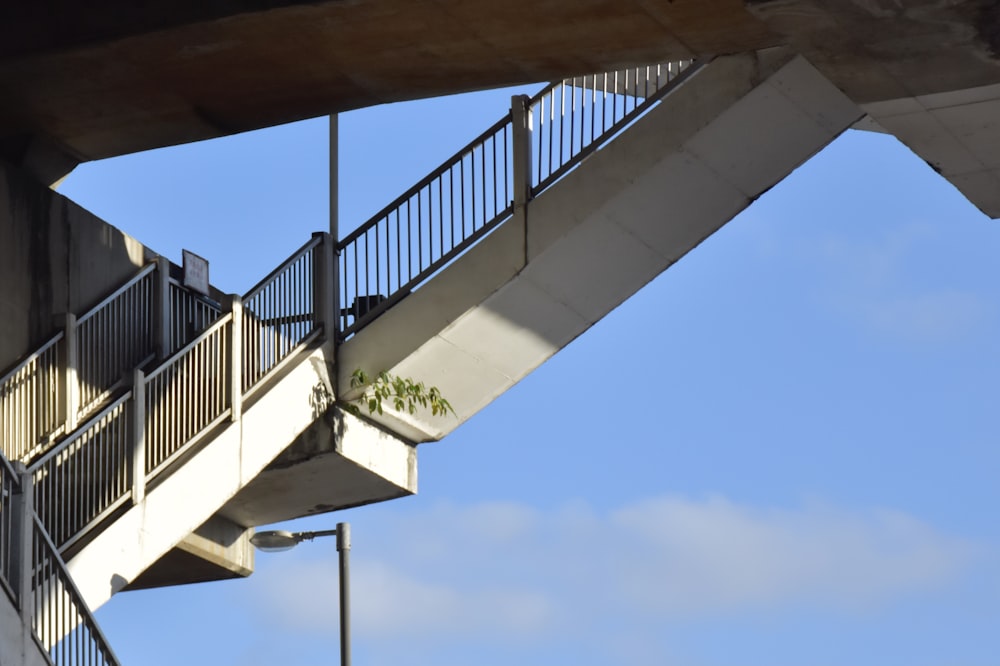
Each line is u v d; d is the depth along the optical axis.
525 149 19.20
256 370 18.61
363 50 17.38
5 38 17.28
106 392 18.27
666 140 18.41
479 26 16.86
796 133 18.39
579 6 16.47
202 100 18.62
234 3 16.52
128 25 16.88
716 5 16.55
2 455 14.06
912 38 16.12
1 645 13.45
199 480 17.41
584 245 18.94
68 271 18.86
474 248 19.28
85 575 15.81
